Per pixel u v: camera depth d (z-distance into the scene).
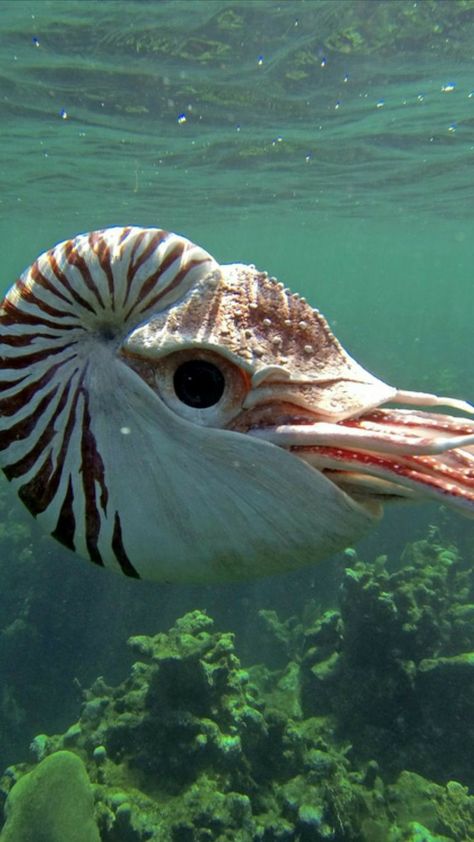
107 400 0.26
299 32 1.60
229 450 0.26
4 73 1.87
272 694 1.33
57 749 1.06
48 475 0.27
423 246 7.50
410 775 1.05
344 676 1.20
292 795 0.93
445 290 20.72
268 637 1.68
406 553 1.88
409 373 4.05
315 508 0.26
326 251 8.24
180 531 0.27
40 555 1.87
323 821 0.89
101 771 0.95
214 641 1.12
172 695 1.02
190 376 0.27
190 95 2.05
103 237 0.28
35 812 0.81
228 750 0.95
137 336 0.27
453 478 0.26
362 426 0.29
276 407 0.27
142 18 1.51
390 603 1.17
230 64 1.79
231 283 0.29
